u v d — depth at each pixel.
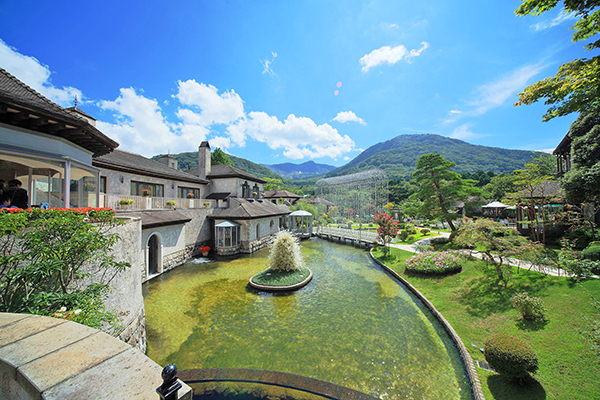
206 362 6.38
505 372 5.27
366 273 14.30
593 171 10.91
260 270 14.38
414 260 13.69
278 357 6.61
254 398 5.27
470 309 8.77
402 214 38.84
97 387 1.42
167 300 10.16
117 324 5.69
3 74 5.98
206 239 19.45
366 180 24.39
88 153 7.84
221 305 9.73
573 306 7.34
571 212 14.29
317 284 12.30
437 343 7.36
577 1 4.12
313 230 31.03
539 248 9.44
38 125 5.91
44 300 3.65
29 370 1.53
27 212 4.14
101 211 5.77
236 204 21.38
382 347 7.12
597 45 4.28
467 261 12.81
